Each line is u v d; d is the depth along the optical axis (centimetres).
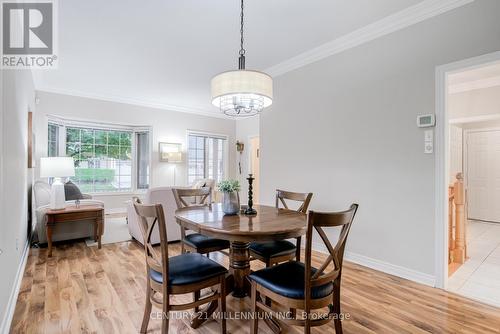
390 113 283
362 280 266
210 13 269
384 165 288
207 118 740
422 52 260
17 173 252
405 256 271
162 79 476
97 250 350
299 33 310
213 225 177
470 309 213
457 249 322
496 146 571
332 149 338
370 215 300
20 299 221
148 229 180
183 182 693
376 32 293
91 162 587
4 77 186
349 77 320
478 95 454
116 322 191
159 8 260
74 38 321
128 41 330
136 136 638
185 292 164
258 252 223
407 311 209
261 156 444
